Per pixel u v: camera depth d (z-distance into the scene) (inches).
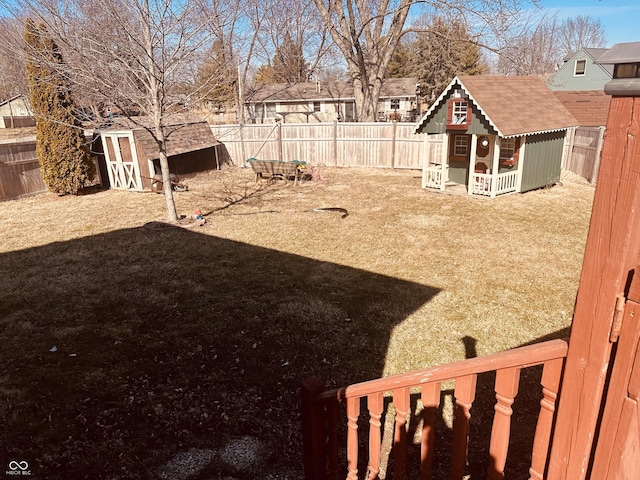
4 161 486.6
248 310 221.6
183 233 357.1
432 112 479.2
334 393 87.3
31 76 463.8
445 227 360.8
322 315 214.8
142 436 139.5
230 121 1304.1
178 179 566.3
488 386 157.9
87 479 123.3
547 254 294.4
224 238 343.6
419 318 210.8
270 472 125.6
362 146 688.4
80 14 322.0
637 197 43.8
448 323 205.9
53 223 396.5
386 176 608.4
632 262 46.6
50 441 137.1
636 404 48.2
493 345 187.3
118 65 330.6
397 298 232.8
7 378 169.0
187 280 261.1
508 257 290.4
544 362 57.7
